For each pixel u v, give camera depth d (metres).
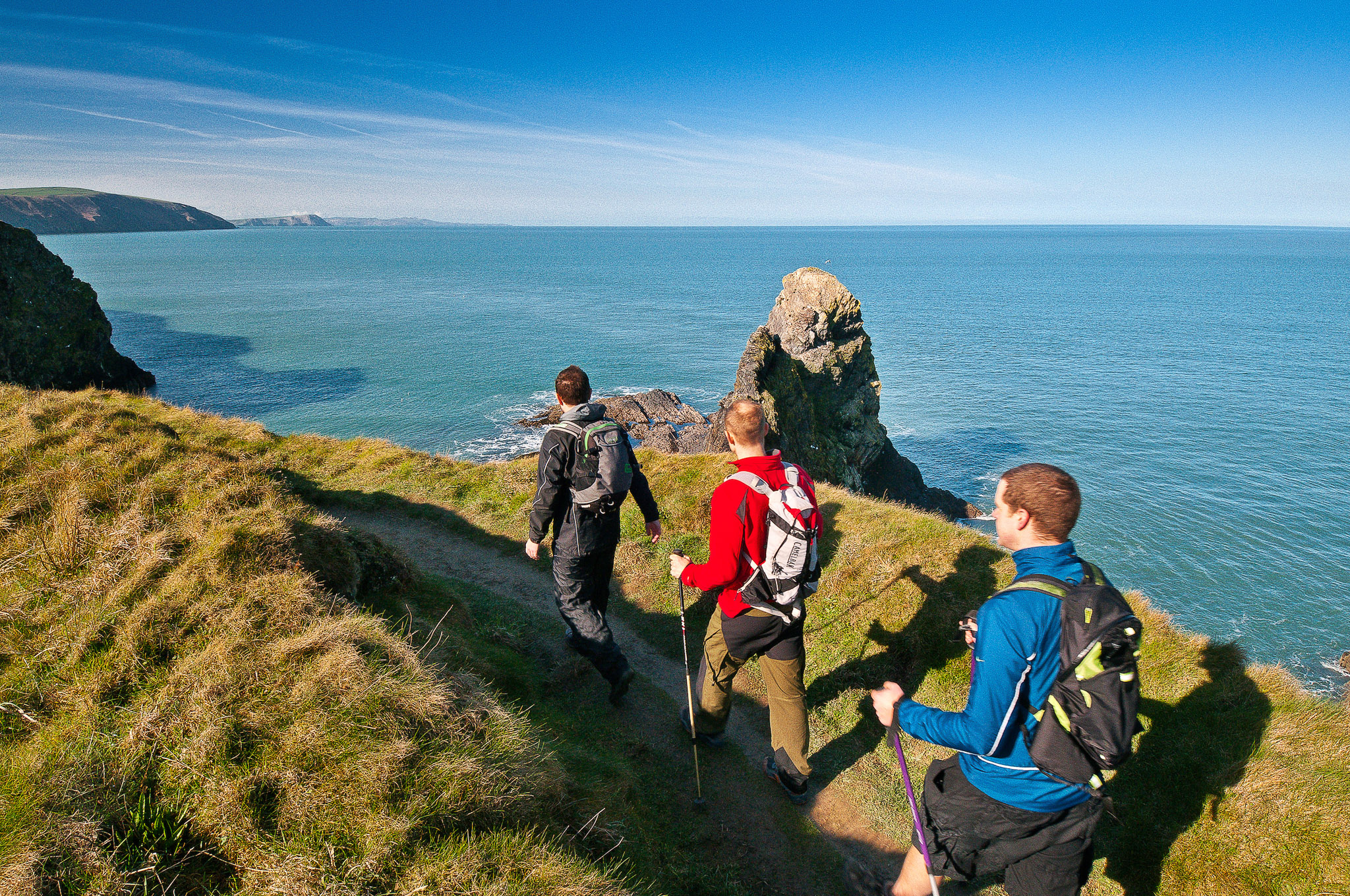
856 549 7.62
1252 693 4.70
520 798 3.72
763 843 4.52
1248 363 107.56
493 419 65.31
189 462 6.67
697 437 53.34
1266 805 3.99
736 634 4.46
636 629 7.32
